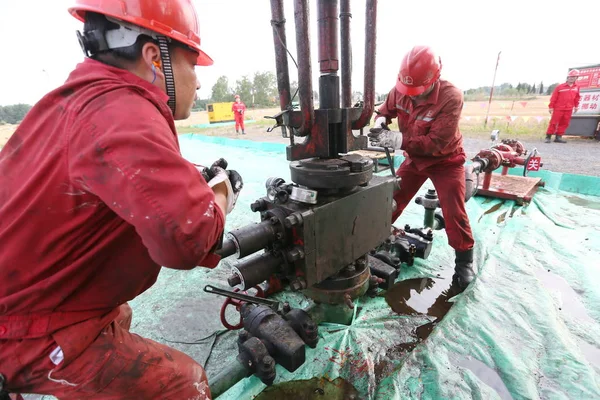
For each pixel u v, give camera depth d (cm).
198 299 230
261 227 158
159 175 68
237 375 150
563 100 743
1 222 76
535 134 890
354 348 185
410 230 285
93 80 79
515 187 402
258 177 519
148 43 85
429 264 276
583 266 249
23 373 83
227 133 1231
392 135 207
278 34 155
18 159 80
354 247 185
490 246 294
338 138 177
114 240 82
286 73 161
